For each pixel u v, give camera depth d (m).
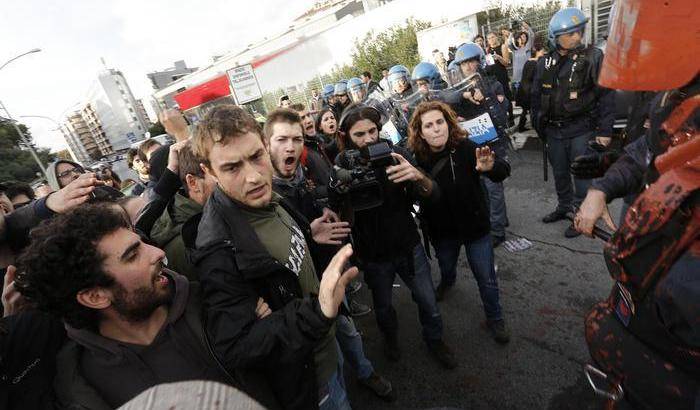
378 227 1.99
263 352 0.95
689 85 0.67
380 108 4.15
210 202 1.23
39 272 0.84
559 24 2.90
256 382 1.12
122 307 0.91
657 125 0.81
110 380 0.95
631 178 1.11
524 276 2.88
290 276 1.22
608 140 2.90
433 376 2.23
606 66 0.76
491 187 3.24
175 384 0.38
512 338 2.33
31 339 0.97
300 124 2.11
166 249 1.51
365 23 17.95
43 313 0.93
